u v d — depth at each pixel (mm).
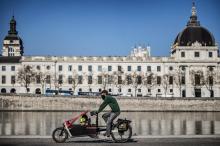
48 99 161375
